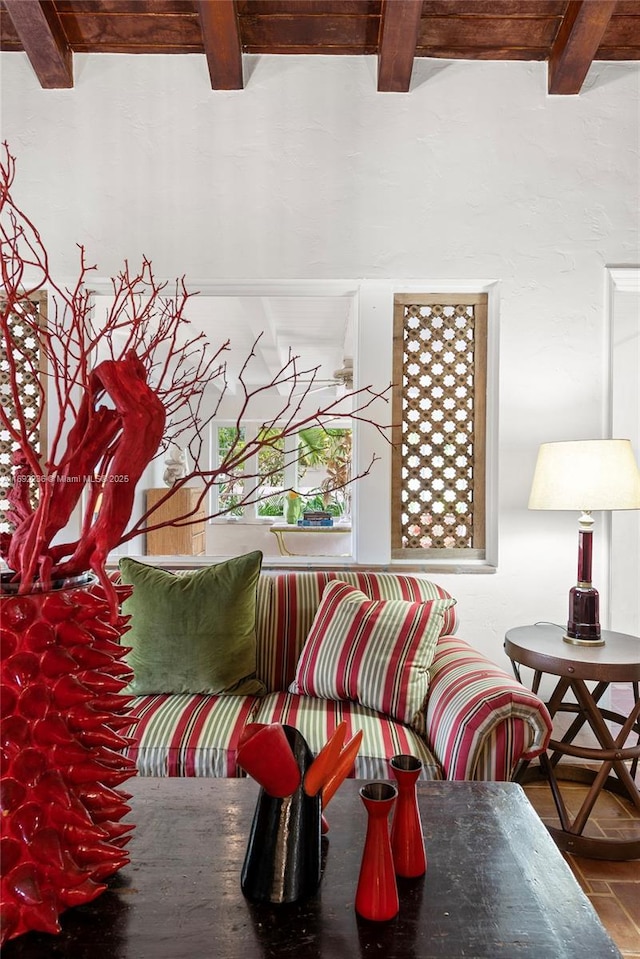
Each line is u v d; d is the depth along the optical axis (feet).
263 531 21.31
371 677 6.61
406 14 8.07
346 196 9.16
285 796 3.07
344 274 9.16
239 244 9.16
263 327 14.46
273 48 9.09
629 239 9.19
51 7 8.50
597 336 9.18
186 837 3.58
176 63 9.18
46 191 9.15
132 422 2.88
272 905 2.98
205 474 3.34
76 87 9.18
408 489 9.57
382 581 8.14
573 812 7.42
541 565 9.12
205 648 7.09
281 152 9.15
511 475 9.15
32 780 2.75
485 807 4.02
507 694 5.61
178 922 2.86
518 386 9.15
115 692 3.04
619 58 9.18
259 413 23.75
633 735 9.46
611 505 7.14
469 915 2.93
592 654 6.83
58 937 2.76
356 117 9.16
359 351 9.35
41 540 2.91
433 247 9.16
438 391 9.57
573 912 2.96
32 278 9.12
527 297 9.17
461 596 9.15
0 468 9.41
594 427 9.15
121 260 9.16
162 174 9.16
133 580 7.50
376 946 2.72
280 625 7.70
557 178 9.19
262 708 6.77
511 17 8.61
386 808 2.95
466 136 9.19
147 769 5.90
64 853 2.80
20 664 2.76
